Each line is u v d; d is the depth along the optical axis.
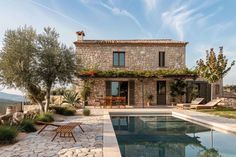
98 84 26.94
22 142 8.39
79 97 24.31
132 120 17.22
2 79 14.94
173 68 27.64
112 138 8.88
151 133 12.39
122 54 27.66
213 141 10.15
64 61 15.59
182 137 11.27
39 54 15.10
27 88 15.79
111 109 21.94
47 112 14.96
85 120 14.25
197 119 14.45
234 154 8.31
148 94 27.17
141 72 24.83
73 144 8.08
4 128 8.52
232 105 22.84
